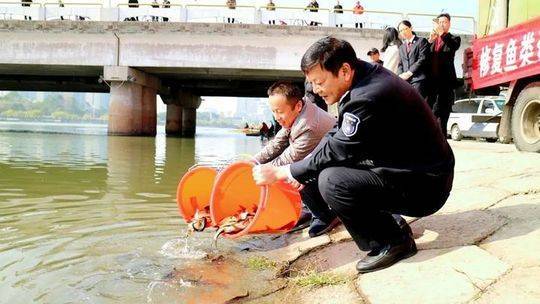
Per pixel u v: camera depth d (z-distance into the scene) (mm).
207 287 2385
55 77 22828
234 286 2402
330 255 2787
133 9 17969
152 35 17703
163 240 3207
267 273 2604
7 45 17750
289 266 2719
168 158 9367
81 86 24891
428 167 2273
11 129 26000
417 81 5676
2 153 9742
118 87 18203
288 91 3131
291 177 2496
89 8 18031
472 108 13586
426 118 2244
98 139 16188
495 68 6297
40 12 18000
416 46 5633
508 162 4684
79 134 20625
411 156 2268
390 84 2156
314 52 2188
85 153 10141
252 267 2697
